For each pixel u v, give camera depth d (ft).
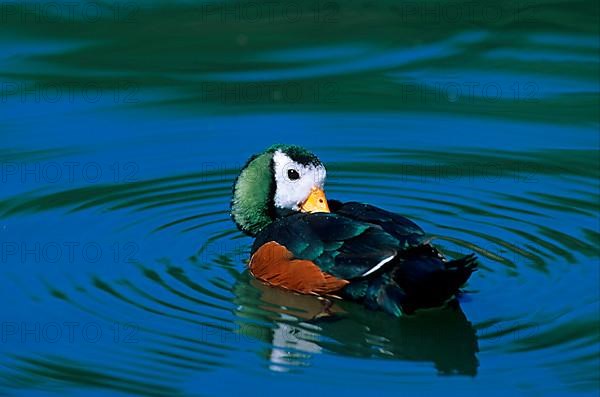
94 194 46.44
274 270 37.96
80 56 57.47
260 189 41.47
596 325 35.73
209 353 34.42
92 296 37.96
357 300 36.17
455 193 46.80
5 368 34.09
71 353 34.78
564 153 49.78
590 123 52.06
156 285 38.78
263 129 51.90
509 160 49.39
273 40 59.57
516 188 46.98
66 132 51.21
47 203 45.50
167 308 37.06
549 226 43.37
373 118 52.75
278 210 41.34
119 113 52.90
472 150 50.29
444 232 43.01
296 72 56.59
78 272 39.83
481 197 46.34
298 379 33.09
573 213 44.50
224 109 53.47
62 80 55.26
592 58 57.67
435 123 52.39
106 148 50.14
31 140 50.39
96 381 33.19
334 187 47.62
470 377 33.19
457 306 36.86
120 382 33.09
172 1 63.26
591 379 32.94
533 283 38.52
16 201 45.52
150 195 46.57
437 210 45.32
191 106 53.57
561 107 53.36
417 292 34.60
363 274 35.53
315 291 36.86
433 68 56.90
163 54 57.93
